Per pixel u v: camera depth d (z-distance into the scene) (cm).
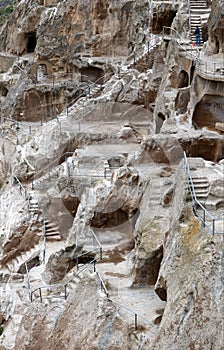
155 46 4809
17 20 7494
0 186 5412
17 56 7494
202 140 3341
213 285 2073
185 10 4575
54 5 7212
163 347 2161
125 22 5994
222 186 2416
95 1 6162
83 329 2577
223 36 3828
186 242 2288
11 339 3138
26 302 3316
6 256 3991
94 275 2747
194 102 3638
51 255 3456
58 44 6588
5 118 6525
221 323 2033
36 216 4081
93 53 6188
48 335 2764
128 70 4956
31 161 4600
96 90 5131
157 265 2791
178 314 2139
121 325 2497
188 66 3962
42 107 6438
